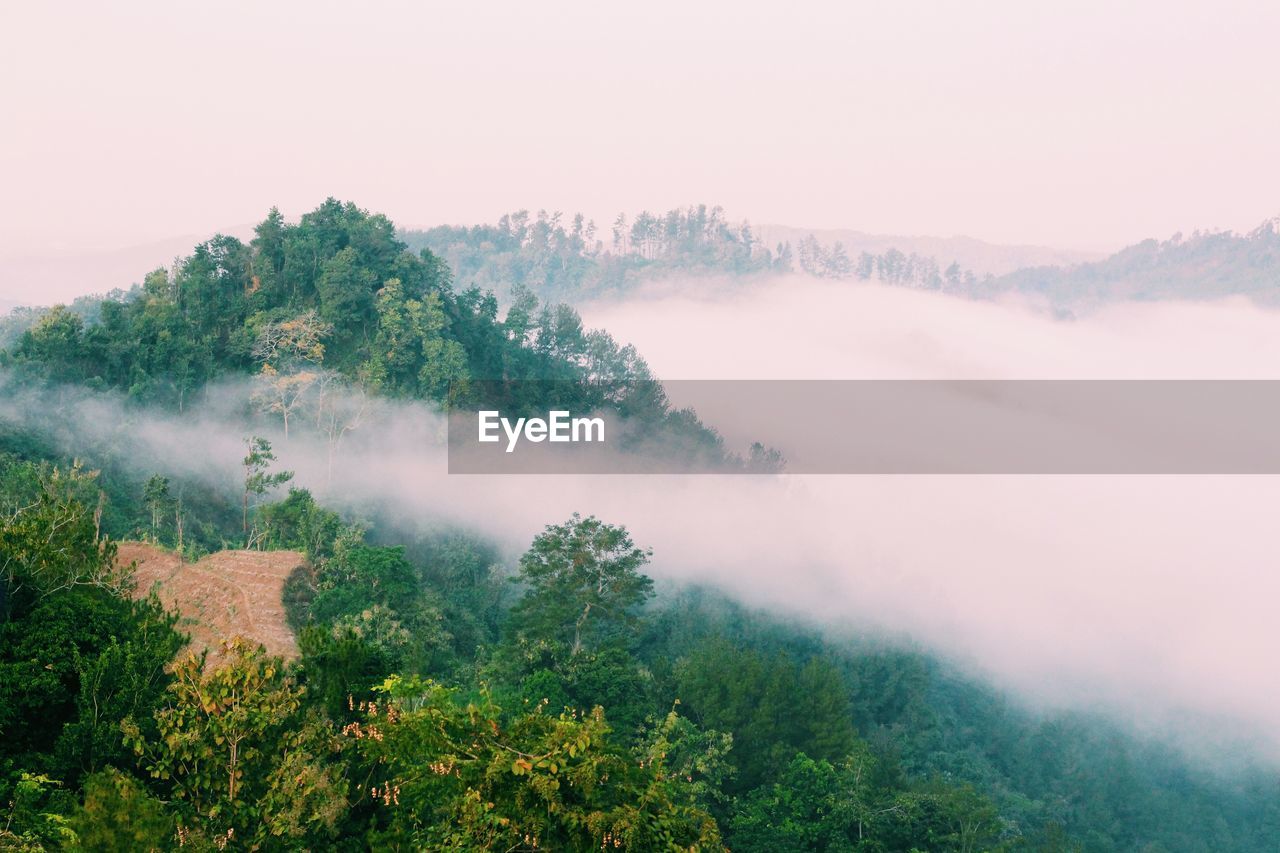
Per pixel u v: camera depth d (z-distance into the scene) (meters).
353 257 151.62
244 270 158.00
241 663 26.58
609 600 70.94
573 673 61.06
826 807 53.84
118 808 22.27
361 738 24.61
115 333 134.62
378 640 60.06
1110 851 119.25
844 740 67.31
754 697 67.19
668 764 55.88
